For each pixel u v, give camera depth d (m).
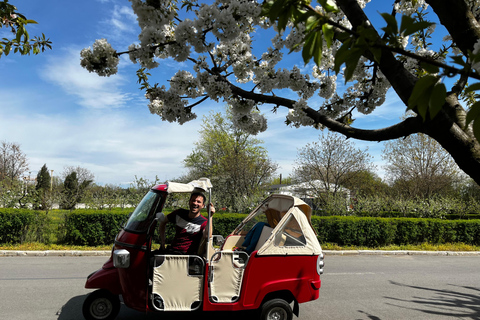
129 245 4.40
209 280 4.45
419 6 3.74
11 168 34.44
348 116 4.03
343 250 11.54
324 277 8.12
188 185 4.70
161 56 3.50
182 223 4.84
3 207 11.10
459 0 1.75
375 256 11.29
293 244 4.91
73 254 9.52
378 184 25.92
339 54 1.17
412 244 13.18
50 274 7.38
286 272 4.66
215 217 11.25
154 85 3.57
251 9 2.90
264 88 3.69
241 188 21.36
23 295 5.93
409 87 1.78
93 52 3.12
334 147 22.19
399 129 2.15
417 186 25.73
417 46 3.87
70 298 5.84
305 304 6.06
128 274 4.36
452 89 2.08
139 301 4.39
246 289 4.49
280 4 1.33
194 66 3.74
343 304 6.12
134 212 4.96
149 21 2.73
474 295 7.02
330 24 1.25
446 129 1.79
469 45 1.76
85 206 12.35
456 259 11.24
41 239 10.39
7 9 4.06
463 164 1.79
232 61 3.89
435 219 13.45
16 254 9.25
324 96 3.97
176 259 4.35
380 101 3.91
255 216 6.14
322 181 22.59
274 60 3.85
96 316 4.64
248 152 25.81
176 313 5.40
